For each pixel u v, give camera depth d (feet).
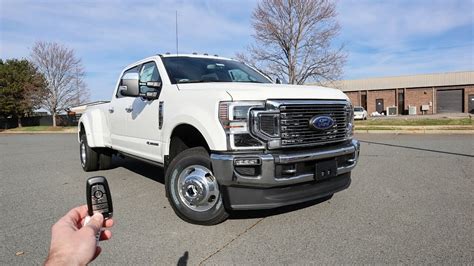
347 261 9.64
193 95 12.65
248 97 11.23
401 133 48.96
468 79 146.61
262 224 12.60
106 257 10.23
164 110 14.26
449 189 16.78
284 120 11.28
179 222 13.03
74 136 72.02
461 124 54.13
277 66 79.82
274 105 11.17
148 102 15.72
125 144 18.52
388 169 22.00
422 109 153.17
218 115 11.28
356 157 13.58
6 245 11.26
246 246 10.82
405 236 11.23
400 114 159.02
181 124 13.14
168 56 16.57
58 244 3.78
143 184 19.31
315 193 12.00
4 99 127.75
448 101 151.64
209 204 12.37
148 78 16.94
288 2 75.77
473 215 13.03
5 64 136.36
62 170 25.03
